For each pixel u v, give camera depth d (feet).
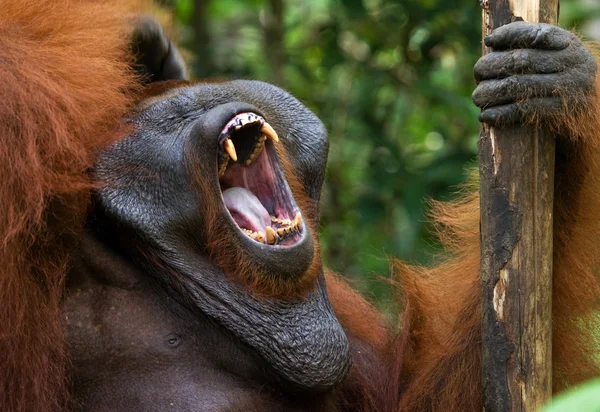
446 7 44.55
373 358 27.55
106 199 22.35
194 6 50.06
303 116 25.46
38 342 20.67
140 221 22.31
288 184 24.14
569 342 25.46
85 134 21.84
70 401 21.65
